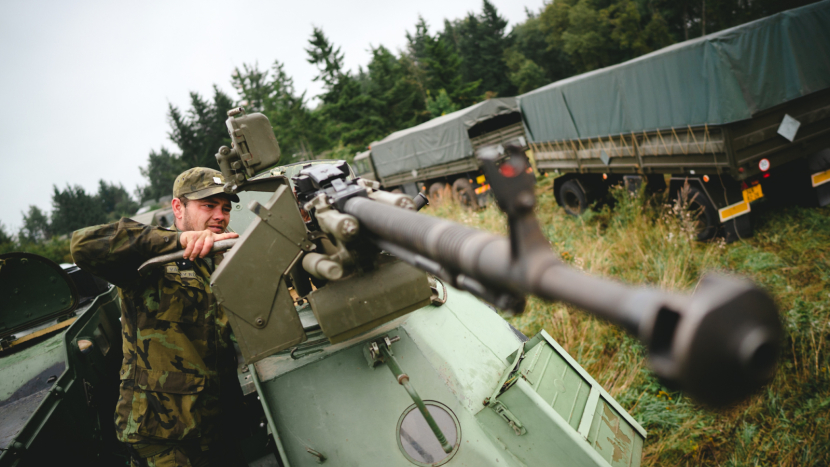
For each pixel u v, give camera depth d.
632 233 6.37
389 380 2.34
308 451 2.17
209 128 40.50
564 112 8.58
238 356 2.73
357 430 2.23
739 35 5.62
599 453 2.34
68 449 2.58
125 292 2.28
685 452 3.52
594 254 6.20
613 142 7.66
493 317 2.86
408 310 1.93
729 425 3.61
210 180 2.48
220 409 2.40
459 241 0.99
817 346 3.91
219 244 1.97
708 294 0.59
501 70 46.25
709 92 5.85
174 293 2.33
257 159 2.04
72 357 2.91
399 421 2.27
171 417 2.22
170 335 2.28
